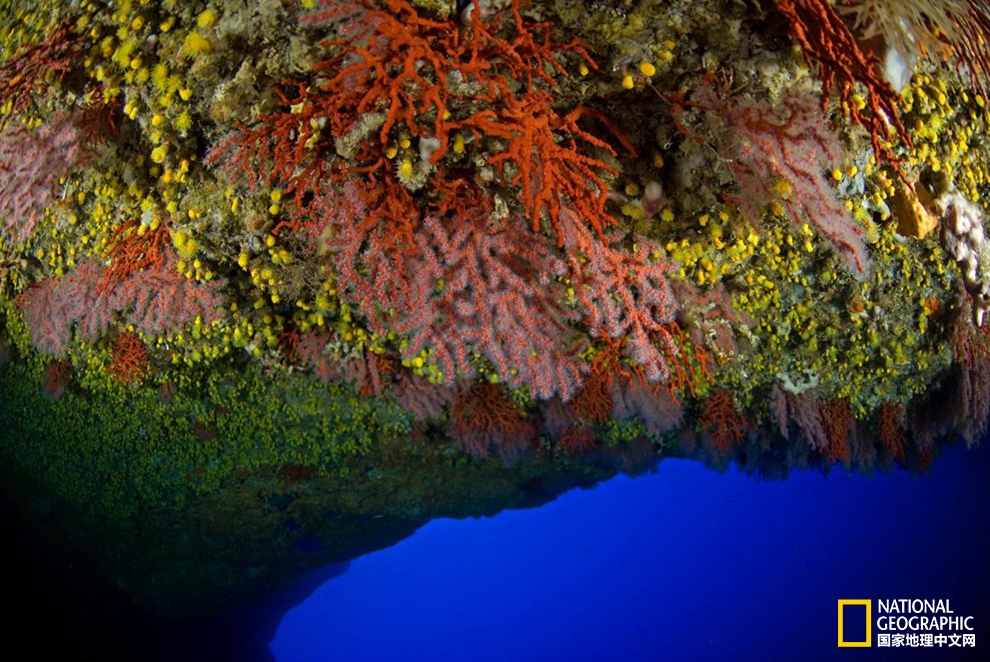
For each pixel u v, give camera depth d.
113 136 3.17
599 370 4.01
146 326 3.87
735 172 2.76
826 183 2.79
